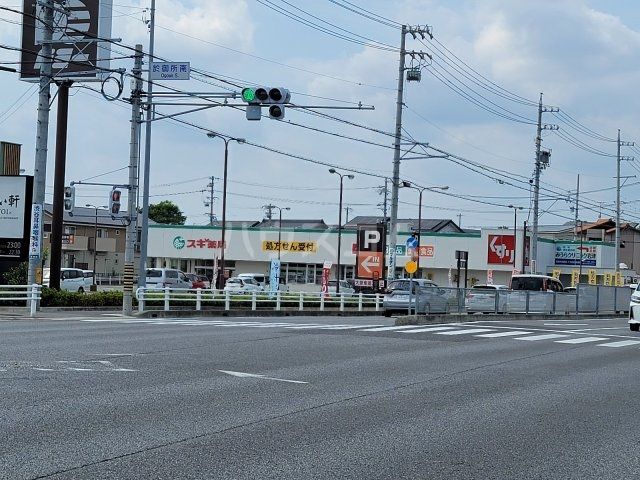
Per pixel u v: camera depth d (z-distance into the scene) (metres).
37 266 30.14
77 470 6.68
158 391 10.82
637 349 20.53
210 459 7.21
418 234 67.31
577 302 41.44
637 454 8.06
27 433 8.01
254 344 17.73
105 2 36.69
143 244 34.62
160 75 28.48
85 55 36.62
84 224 86.50
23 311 29.44
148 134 34.31
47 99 30.08
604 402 11.44
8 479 6.34
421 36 43.19
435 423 9.36
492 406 10.73
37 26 34.72
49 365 12.98
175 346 16.73
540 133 56.81
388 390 11.78
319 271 78.94
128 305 30.19
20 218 33.75
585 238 95.69
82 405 9.59
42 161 30.03
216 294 34.88
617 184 67.12
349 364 14.77
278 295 37.66
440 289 30.62
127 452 7.36
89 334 19.22
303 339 19.41
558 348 19.95
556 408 10.76
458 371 14.43
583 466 7.48
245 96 23.38
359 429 8.82
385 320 31.27
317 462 7.23
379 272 51.84
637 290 28.61
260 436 8.27
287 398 10.70
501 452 7.95
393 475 6.89
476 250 74.31
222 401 10.27
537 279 41.59
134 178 31.12
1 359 13.66
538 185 56.59
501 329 26.33
